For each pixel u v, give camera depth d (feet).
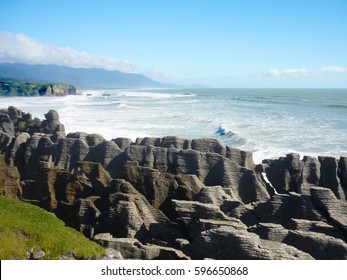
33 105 515.09
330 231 80.07
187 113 404.77
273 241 75.41
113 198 94.22
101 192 106.11
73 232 83.97
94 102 616.39
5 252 69.62
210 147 119.75
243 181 107.04
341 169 102.06
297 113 423.64
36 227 77.82
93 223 94.32
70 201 104.99
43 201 104.99
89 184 107.34
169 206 101.71
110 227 88.94
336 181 100.32
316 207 86.48
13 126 173.06
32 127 168.55
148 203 97.71
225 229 75.66
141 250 78.54
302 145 215.10
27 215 83.87
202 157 111.45
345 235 79.82
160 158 113.60
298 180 105.40
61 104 545.03
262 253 70.90
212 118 351.46
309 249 75.92
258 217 89.76
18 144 129.08
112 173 114.73
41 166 115.55
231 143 217.56
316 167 103.65
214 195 93.40
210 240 75.20
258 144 210.79
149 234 88.17
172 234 86.17
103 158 116.98
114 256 75.82
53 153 122.62
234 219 83.51
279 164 112.47
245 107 518.78
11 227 74.79
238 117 367.86
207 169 110.22
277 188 110.32
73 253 74.18
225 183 106.63
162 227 88.28
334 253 74.59
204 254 75.05
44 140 125.59
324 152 194.59
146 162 113.09
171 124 299.58
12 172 111.24
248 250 71.61
